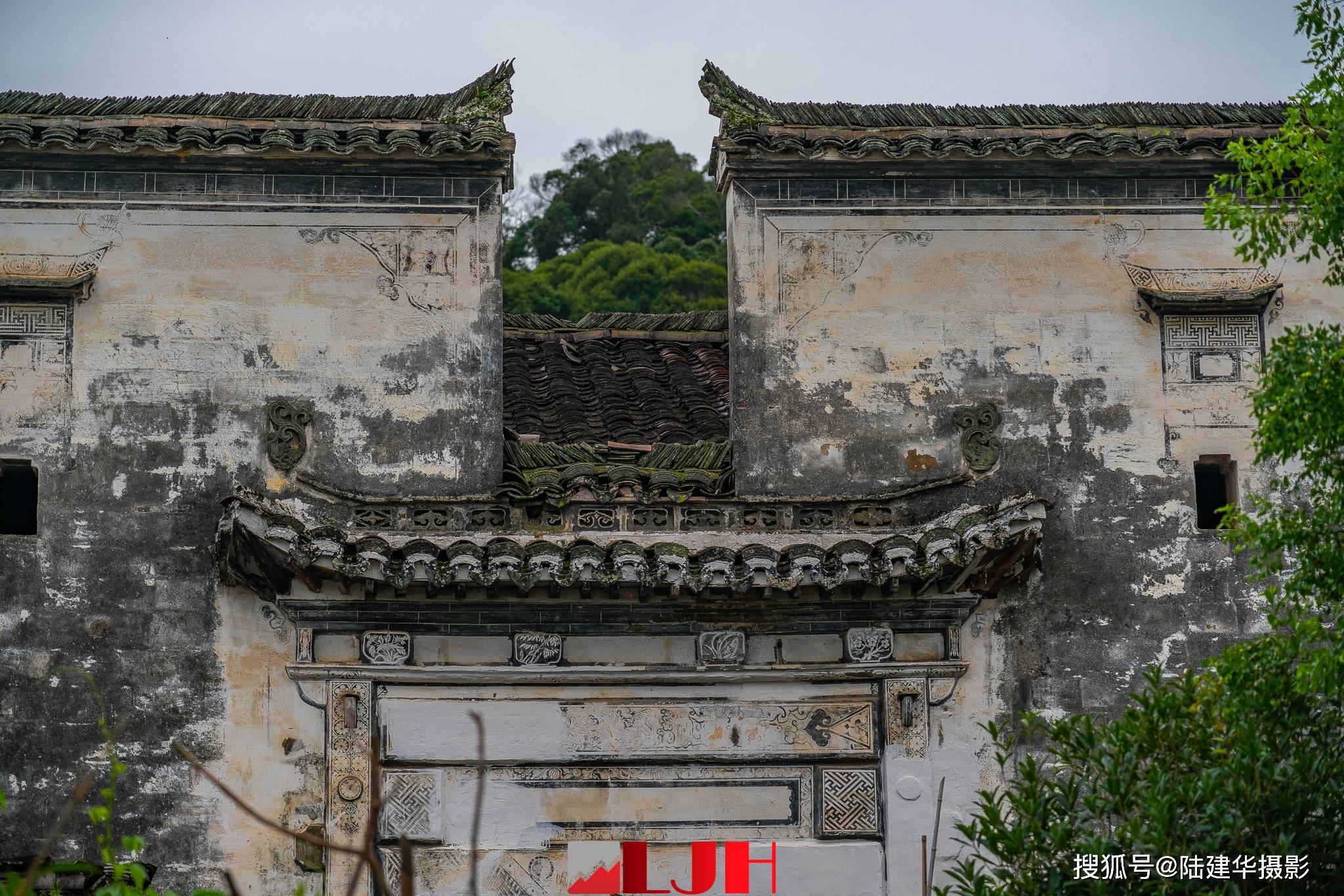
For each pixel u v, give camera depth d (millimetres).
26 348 15523
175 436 15500
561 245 49188
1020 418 16156
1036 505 14641
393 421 15781
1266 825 11672
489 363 15977
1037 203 16516
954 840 13688
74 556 15195
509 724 15141
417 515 15547
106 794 10320
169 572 15219
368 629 15125
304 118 16047
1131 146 16266
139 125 15648
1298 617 13156
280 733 14992
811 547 14609
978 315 16297
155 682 15016
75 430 15414
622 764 15148
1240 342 16406
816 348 16172
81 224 15758
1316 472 13562
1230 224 13328
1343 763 12031
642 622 15312
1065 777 15234
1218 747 11922
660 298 41312
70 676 14992
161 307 15703
